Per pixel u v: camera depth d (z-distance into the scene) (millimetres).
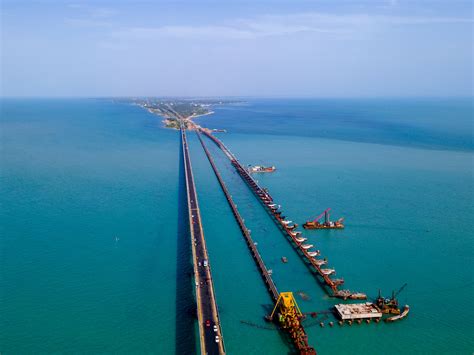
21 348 74188
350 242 123688
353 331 81375
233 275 103562
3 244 117500
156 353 73750
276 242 124688
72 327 80375
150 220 139125
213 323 77188
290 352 75062
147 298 90938
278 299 85562
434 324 83625
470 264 109062
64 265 105500
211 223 139875
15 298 89812
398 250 117812
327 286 98562
